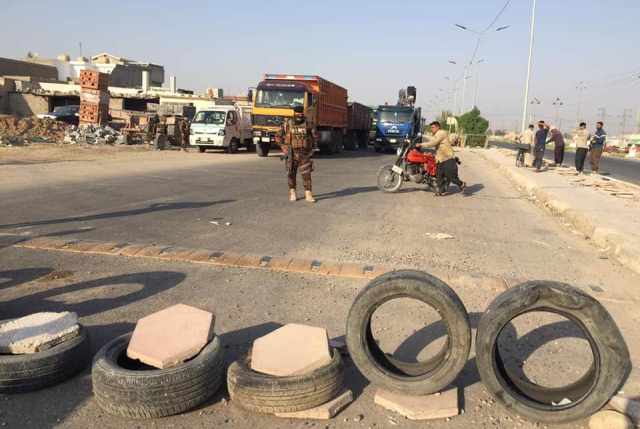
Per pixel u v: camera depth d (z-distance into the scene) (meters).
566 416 2.90
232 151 24.84
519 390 3.11
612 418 2.85
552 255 6.75
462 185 12.24
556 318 4.44
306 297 4.77
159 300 4.60
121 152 22.48
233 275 5.34
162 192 11.08
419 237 7.47
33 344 3.14
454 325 3.01
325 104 24.12
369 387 3.30
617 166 28.62
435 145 12.06
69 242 6.39
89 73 27.97
